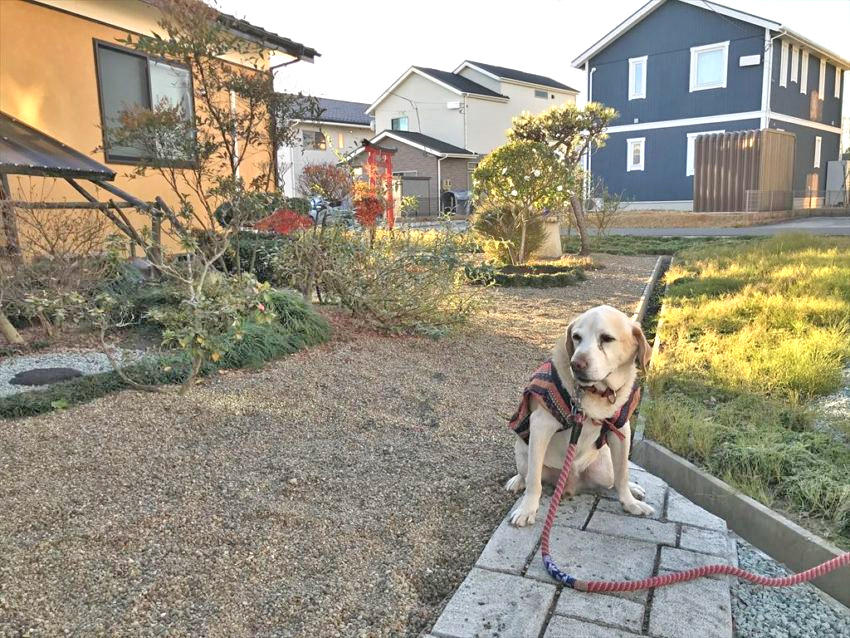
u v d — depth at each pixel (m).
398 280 6.65
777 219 23.86
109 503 3.11
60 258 5.81
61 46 8.41
